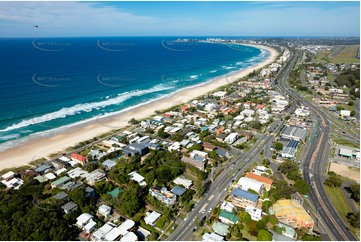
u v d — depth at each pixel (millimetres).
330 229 82188
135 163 115312
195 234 78688
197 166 114188
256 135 149875
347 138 146625
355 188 95375
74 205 86625
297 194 98500
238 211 87438
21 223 76562
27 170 111875
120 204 88875
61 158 121125
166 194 94875
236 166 117562
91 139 145125
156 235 77188
